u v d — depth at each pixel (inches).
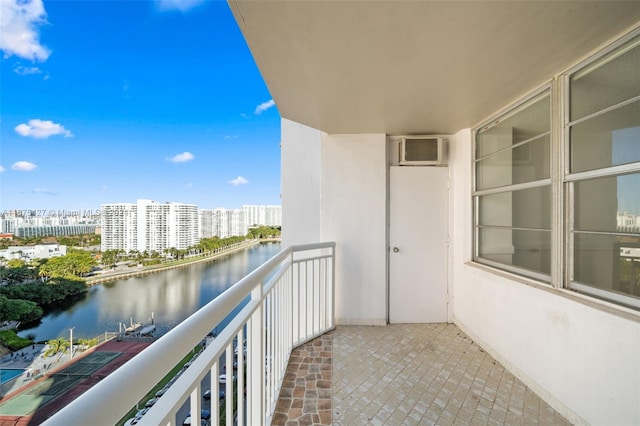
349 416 71.4
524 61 70.2
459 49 64.7
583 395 65.4
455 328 127.0
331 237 133.6
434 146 133.8
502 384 84.7
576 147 72.9
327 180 134.6
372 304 131.7
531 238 89.9
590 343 63.8
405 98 92.7
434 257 134.6
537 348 80.0
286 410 73.8
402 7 50.6
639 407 54.0
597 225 67.9
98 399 16.0
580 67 70.0
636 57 58.7
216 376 34.7
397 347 108.6
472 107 100.2
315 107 101.0
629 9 51.6
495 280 99.3
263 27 56.4
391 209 136.0
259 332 57.2
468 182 121.9
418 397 78.9
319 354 103.2
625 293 61.5
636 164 58.4
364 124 120.2
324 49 64.6
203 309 33.0
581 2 49.7
